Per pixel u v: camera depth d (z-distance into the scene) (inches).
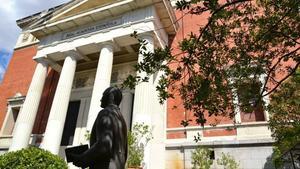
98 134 140.7
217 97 346.3
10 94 1235.2
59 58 948.0
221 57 382.6
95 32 863.1
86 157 133.4
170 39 914.1
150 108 681.6
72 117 984.9
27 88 1206.9
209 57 328.5
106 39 823.1
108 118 146.2
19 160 450.9
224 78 370.9
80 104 977.5
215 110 348.5
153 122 738.2
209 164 614.2
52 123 770.2
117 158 139.6
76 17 897.5
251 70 376.2
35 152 472.7
